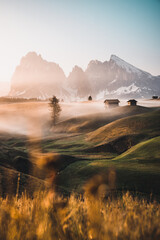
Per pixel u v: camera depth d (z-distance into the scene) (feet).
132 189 84.28
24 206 6.58
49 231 5.06
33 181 77.97
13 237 4.91
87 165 134.41
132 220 5.51
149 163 126.31
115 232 4.75
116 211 6.28
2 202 7.00
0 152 141.90
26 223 5.34
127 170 111.34
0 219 5.57
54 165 131.64
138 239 4.61
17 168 118.73
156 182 91.35
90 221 5.32
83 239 4.85
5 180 72.08
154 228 4.81
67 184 106.01
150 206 7.07
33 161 131.85
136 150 166.71
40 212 5.86
